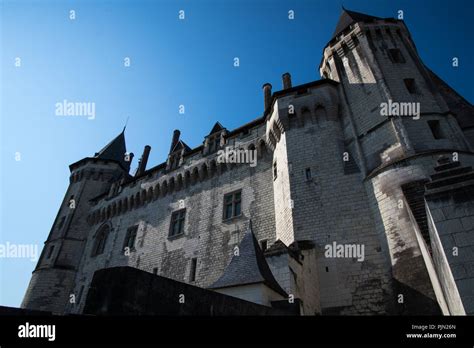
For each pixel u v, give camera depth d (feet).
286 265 38.42
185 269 68.49
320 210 49.70
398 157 46.44
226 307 23.25
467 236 18.51
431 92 54.08
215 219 71.15
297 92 64.59
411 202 40.22
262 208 64.49
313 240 47.29
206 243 68.74
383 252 42.19
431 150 44.04
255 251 40.04
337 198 49.80
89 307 16.65
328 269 44.27
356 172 51.47
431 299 33.24
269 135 67.72
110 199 103.60
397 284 37.83
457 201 19.76
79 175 117.19
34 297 89.71
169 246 76.02
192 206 78.89
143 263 78.48
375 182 46.96
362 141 54.03
